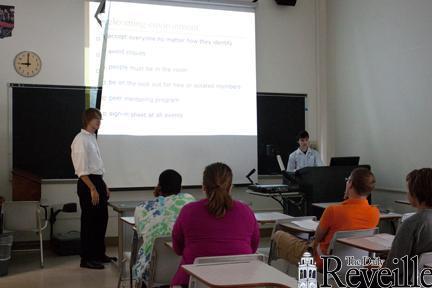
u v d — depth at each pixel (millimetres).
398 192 5980
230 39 6668
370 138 6477
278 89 7090
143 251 3062
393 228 4469
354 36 6734
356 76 6715
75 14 6145
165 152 6348
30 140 5977
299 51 7191
